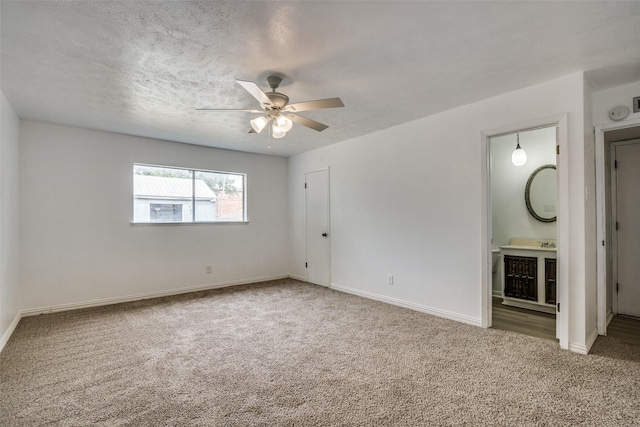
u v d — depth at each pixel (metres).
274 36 2.05
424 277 3.75
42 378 2.25
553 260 3.75
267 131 4.26
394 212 4.10
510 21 1.92
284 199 6.04
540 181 4.25
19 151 3.65
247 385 2.16
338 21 1.89
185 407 1.91
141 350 2.73
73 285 3.99
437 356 2.57
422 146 3.77
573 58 2.38
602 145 3.02
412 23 1.93
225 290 4.99
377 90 2.95
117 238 4.31
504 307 4.04
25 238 3.70
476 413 1.83
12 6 1.72
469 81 2.77
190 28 1.95
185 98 3.09
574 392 2.03
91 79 2.66
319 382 2.19
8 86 2.80
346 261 4.83
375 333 3.09
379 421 1.76
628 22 1.93
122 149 4.36
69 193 3.99
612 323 3.40
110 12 1.79
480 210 3.22
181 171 4.94
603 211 3.05
